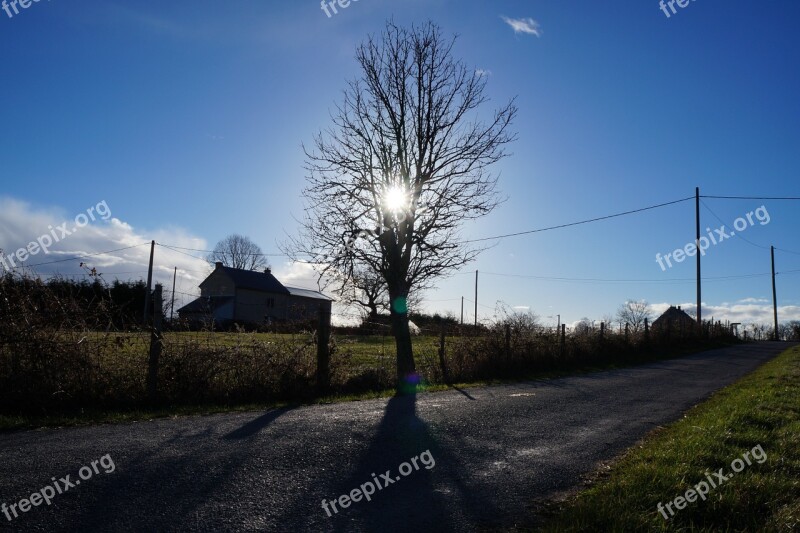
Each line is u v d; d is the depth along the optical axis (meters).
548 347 20.98
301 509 5.35
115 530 4.68
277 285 66.00
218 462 6.58
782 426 8.97
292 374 12.31
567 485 6.32
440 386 14.89
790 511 5.34
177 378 11.04
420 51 16.14
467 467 6.88
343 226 15.73
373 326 17.66
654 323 34.00
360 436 8.12
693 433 8.34
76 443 7.35
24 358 9.78
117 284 24.11
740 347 38.47
